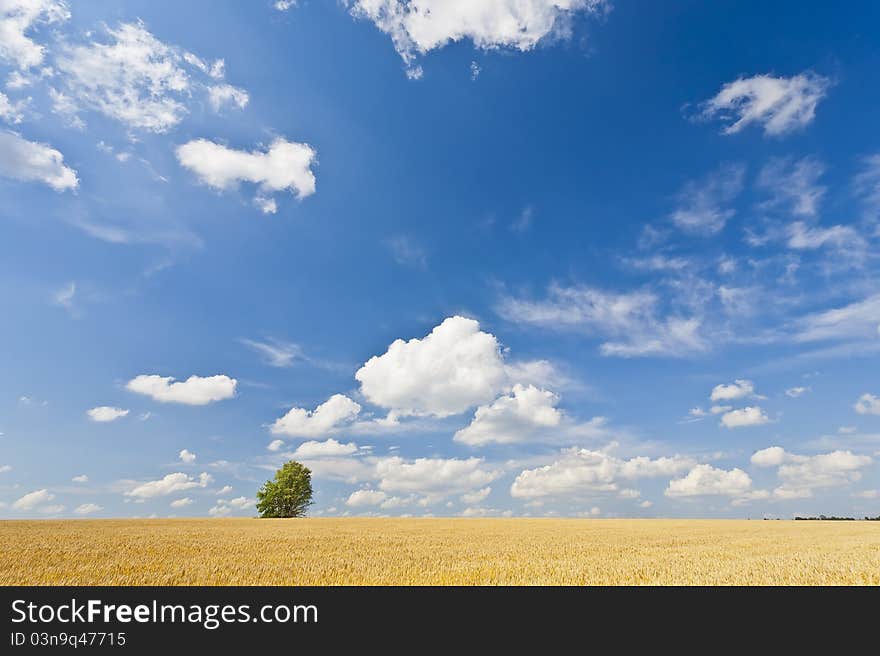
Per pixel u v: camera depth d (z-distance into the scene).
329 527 46.38
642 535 38.00
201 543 28.17
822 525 57.69
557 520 68.69
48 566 18.88
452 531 41.53
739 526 54.38
